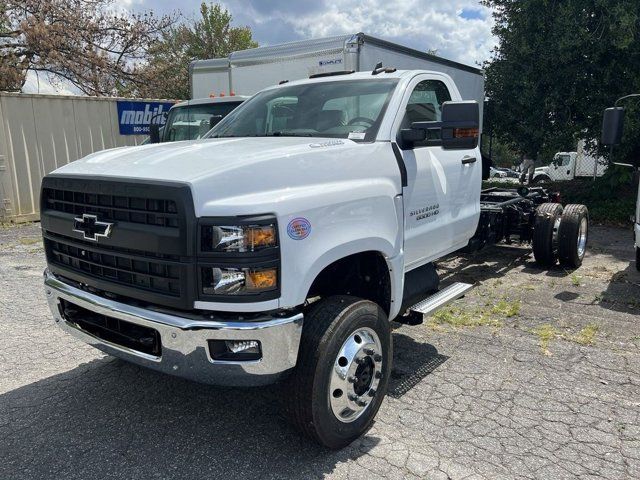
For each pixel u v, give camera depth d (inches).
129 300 120.2
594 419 141.6
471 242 262.1
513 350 185.6
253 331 107.9
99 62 784.3
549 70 506.0
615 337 195.9
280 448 130.0
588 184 595.5
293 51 375.2
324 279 148.7
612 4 462.6
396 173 148.3
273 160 118.6
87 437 135.3
